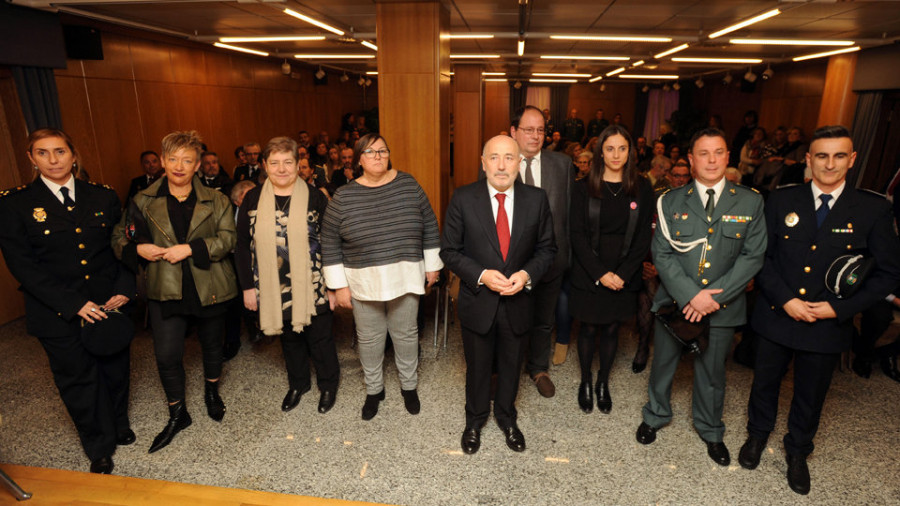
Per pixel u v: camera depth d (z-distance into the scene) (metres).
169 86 7.11
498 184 2.19
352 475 2.28
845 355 3.38
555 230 2.79
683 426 2.66
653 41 7.19
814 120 9.90
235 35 6.92
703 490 2.19
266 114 9.95
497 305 2.26
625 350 3.64
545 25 6.27
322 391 2.81
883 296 1.98
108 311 2.28
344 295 2.57
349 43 7.74
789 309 2.07
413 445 2.50
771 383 2.24
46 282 2.10
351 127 13.31
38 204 2.12
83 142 5.67
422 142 4.71
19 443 2.52
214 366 2.70
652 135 16.36
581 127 14.91
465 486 2.21
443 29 4.76
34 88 4.45
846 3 4.73
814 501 2.12
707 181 2.21
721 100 13.62
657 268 2.32
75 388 2.21
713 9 5.24
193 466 2.34
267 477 2.27
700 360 2.35
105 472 2.29
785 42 6.89
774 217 2.18
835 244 2.04
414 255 2.52
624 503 2.11
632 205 2.61
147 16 5.59
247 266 2.60
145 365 3.38
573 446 2.49
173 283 2.37
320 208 2.66
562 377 3.21
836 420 2.73
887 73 6.94
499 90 16.45
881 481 2.24
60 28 4.68
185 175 2.39
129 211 2.38
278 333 2.60
